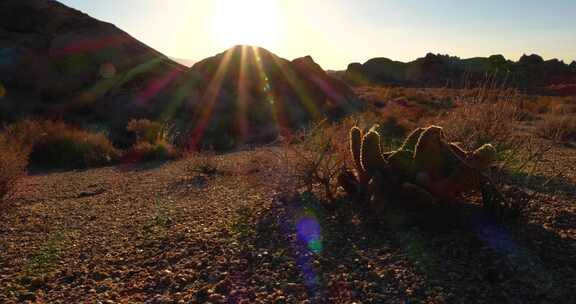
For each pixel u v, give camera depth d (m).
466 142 7.69
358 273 4.54
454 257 4.71
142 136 18.52
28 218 7.67
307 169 7.53
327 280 4.45
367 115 18.92
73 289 4.71
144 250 5.70
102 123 22.89
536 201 6.35
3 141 12.40
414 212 5.58
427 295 4.03
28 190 10.30
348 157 7.52
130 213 7.70
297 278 4.55
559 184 7.43
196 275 4.80
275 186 8.41
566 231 5.23
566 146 12.54
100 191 10.03
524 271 4.34
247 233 5.94
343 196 7.02
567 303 3.80
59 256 5.70
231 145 18.00
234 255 5.24
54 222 7.37
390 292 4.14
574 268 4.36
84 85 26.94
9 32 29.33
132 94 25.23
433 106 28.12
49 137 15.53
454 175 5.47
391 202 5.81
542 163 9.59
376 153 6.15
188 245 5.70
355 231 5.61
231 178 10.29
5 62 26.72
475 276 4.31
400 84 74.19
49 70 27.42
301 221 6.17
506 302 3.88
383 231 5.51
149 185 10.34
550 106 26.20
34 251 5.93
